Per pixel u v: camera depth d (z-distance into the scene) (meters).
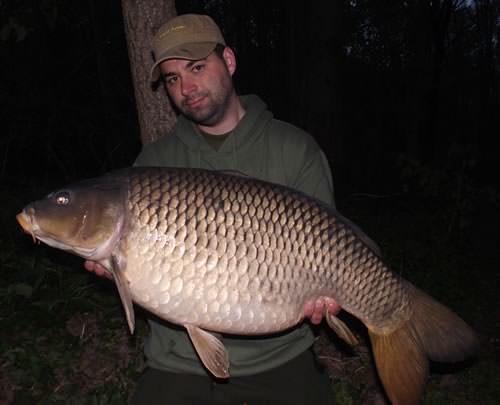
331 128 4.89
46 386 1.48
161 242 0.86
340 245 0.92
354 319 1.78
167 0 1.45
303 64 4.95
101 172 4.06
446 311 0.98
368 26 7.87
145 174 0.89
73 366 1.56
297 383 1.03
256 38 8.65
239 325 0.88
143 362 1.58
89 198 0.88
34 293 1.86
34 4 1.90
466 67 11.62
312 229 0.90
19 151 4.40
